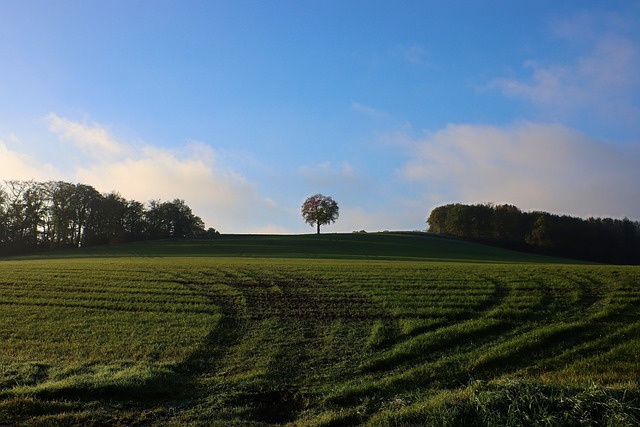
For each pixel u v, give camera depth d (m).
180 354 18.89
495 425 10.67
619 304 23.97
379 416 12.45
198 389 15.33
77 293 30.83
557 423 10.52
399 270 38.88
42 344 20.28
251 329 22.53
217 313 25.38
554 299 26.14
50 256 74.81
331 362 17.92
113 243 111.81
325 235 121.81
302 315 24.91
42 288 32.50
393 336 20.64
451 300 26.80
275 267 42.97
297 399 14.59
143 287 32.88
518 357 17.50
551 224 110.81
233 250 83.12
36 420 12.44
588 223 115.38
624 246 110.12
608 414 10.76
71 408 13.38
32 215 100.75
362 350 19.08
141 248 88.31
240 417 13.21
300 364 17.73
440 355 18.12
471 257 80.12
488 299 26.77
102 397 14.30
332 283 33.34
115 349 19.61
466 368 16.50
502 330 20.94
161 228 134.00
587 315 22.53
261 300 28.62
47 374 16.19
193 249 85.12
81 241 110.19
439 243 108.56
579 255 107.75
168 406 13.98
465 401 11.91
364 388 14.89
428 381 15.73
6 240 98.62
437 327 21.77
